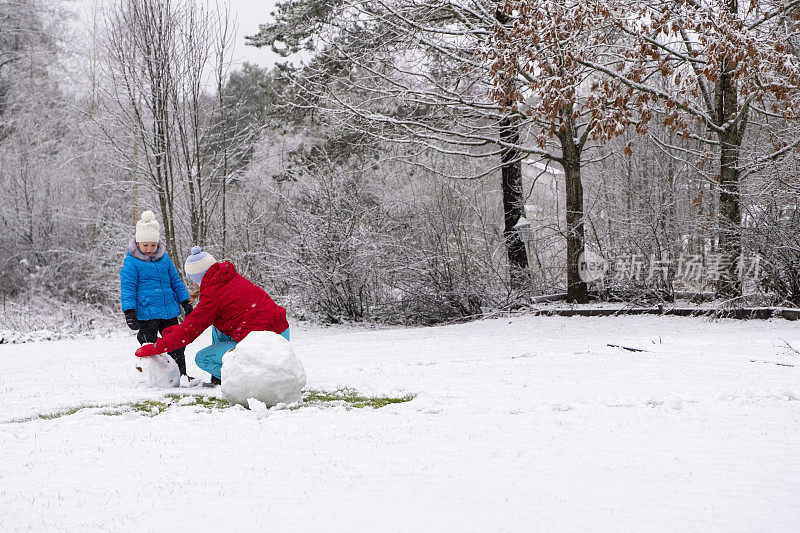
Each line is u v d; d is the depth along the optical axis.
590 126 16.47
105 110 20.12
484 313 17.62
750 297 14.44
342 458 4.32
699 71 14.22
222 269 7.06
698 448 4.44
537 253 19.16
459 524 3.09
